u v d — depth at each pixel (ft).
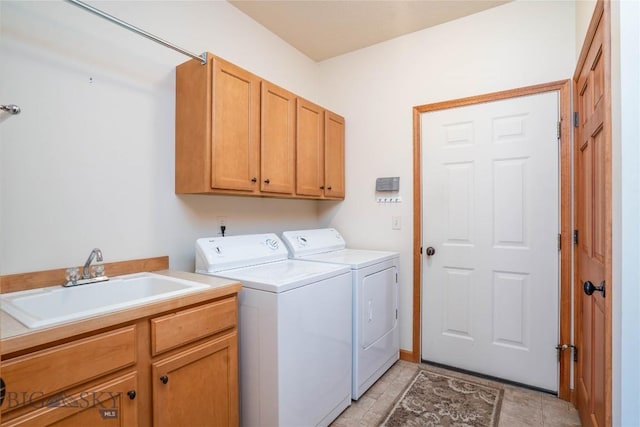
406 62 8.79
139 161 5.77
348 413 6.33
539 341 7.11
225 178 6.04
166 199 6.20
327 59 10.11
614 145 3.52
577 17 6.56
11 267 4.35
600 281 4.51
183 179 6.16
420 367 8.24
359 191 9.55
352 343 6.71
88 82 5.11
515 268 7.38
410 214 8.69
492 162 7.63
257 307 5.11
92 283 4.82
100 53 5.25
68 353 3.18
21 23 4.43
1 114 4.26
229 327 4.91
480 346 7.77
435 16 7.93
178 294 4.24
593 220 5.04
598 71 4.51
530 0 7.21
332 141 9.11
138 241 5.77
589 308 5.41
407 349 8.68
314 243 8.36
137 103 5.75
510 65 7.42
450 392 7.05
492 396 6.89
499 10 7.55
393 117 8.99
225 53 7.31
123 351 3.62
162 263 6.09
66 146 4.86
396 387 7.27
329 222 10.11
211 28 7.00
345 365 6.44
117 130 5.47
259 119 6.78
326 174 8.80
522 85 7.27
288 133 7.55
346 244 9.75
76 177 4.98
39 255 4.59
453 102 8.07
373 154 9.31
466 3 7.43
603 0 3.88
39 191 4.60
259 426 5.08
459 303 8.03
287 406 5.00
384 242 9.11
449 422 6.02
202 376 4.50
